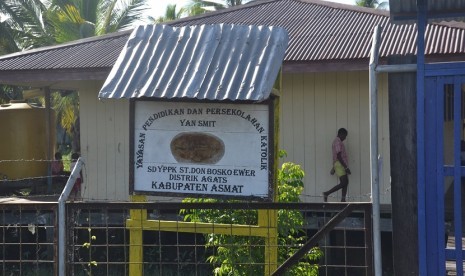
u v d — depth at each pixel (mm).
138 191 6410
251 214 6812
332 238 11094
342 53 11094
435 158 5629
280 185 7125
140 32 6746
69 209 6207
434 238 5645
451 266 6574
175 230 6438
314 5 14188
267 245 6277
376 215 5695
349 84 11805
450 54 10406
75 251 6762
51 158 14828
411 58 5691
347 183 11461
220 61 6309
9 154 14148
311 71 11117
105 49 13055
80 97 12883
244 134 6234
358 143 11758
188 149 6336
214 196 6285
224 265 6797
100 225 11070
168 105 6367
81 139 12898
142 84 6281
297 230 7453
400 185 5758
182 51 6504
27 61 12641
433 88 5625
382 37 11617
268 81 6004
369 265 5750
